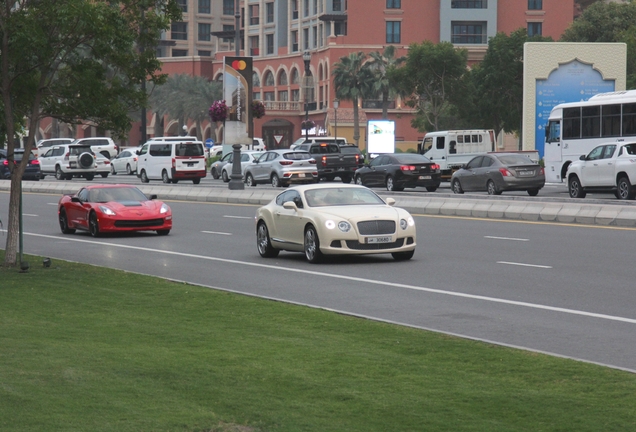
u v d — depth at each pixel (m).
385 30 144.88
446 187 65.56
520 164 51.47
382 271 23.64
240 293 19.92
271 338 14.66
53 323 16.09
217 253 28.88
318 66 154.00
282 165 66.44
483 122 118.06
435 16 144.75
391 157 59.50
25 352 13.23
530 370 12.23
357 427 9.64
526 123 75.75
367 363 12.72
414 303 18.66
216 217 43.94
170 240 33.16
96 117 24.62
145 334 15.04
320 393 11.03
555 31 145.12
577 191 48.94
